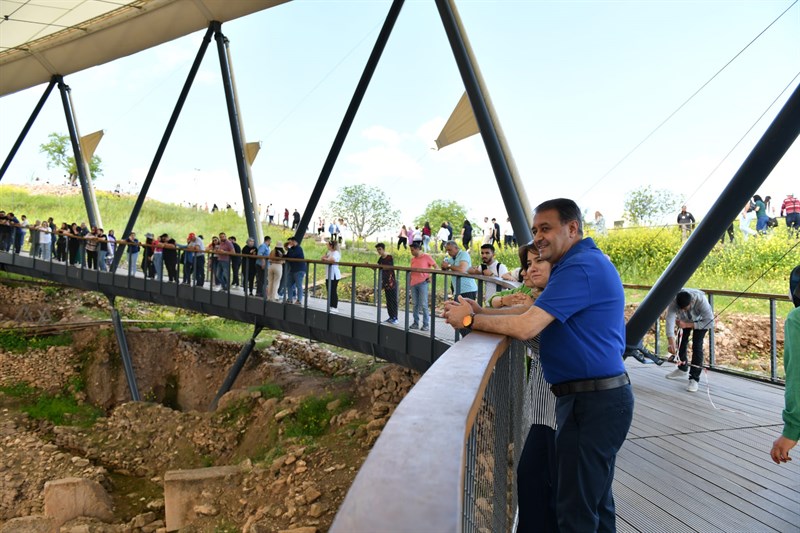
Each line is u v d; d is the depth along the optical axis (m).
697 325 6.37
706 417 5.18
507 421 2.05
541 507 2.20
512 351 2.27
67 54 24.94
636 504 3.22
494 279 5.39
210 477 9.38
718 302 12.98
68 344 19.08
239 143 18.67
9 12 21.22
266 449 10.63
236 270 13.84
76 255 18.48
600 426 1.85
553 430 2.30
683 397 6.00
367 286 16.38
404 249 23.34
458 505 0.55
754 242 14.62
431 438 0.76
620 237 18.16
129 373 16.75
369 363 12.86
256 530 7.59
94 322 19.59
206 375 17.28
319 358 14.66
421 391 1.04
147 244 15.17
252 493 8.85
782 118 5.67
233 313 13.68
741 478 3.64
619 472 3.75
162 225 40.97
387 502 0.56
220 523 8.52
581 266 1.85
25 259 20.03
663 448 4.27
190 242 14.82
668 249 16.31
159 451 13.04
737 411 5.41
